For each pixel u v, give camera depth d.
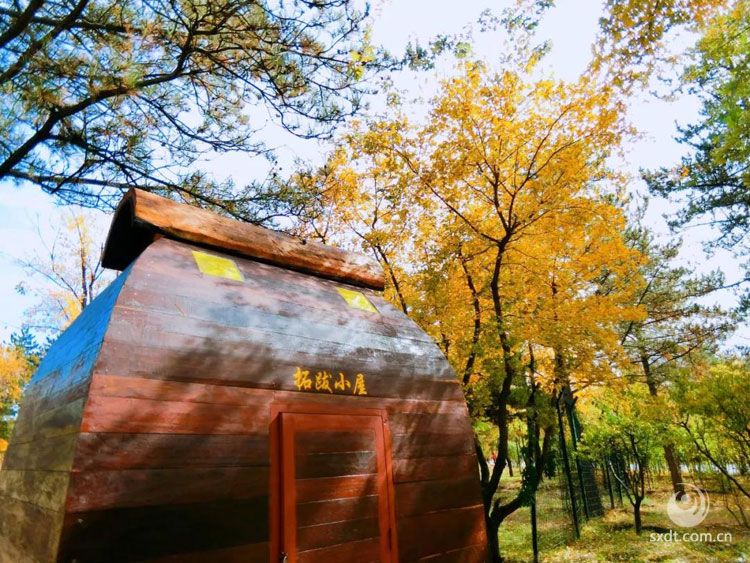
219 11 5.02
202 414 2.50
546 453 9.01
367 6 5.45
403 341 4.08
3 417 19.94
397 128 7.73
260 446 2.66
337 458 3.00
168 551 2.16
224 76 5.96
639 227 16.67
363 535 2.94
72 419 2.26
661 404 9.94
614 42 5.45
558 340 7.74
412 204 8.41
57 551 1.89
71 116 5.17
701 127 13.50
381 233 8.66
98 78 4.68
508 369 7.87
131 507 2.11
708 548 8.60
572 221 7.67
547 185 7.30
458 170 7.31
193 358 2.62
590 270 8.85
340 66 5.90
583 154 7.28
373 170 9.09
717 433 9.36
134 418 2.27
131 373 2.36
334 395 3.19
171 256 3.16
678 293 16.06
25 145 4.82
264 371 2.88
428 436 3.68
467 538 3.56
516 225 7.39
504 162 7.47
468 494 3.74
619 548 9.06
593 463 13.22
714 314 14.75
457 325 8.41
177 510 2.24
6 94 4.38
